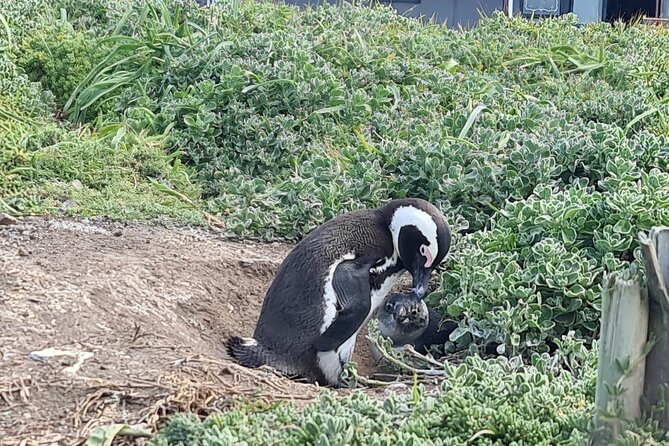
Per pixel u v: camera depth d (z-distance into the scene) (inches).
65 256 353.7
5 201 417.7
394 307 333.7
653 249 192.2
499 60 647.8
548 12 949.2
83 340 276.8
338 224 328.5
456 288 358.9
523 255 365.1
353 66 592.1
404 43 640.4
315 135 505.7
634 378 200.7
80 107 551.2
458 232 405.7
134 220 419.8
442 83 577.3
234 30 624.1
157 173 472.7
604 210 367.9
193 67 551.2
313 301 309.4
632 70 647.1
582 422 216.7
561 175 439.2
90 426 231.5
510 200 421.1
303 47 581.0
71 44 577.3
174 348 281.1
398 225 327.9
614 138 439.2
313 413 221.0
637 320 197.0
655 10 983.6
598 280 349.1
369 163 447.8
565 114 541.0
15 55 575.2
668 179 380.8
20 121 511.8
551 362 295.6
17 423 231.5
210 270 371.2
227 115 503.2
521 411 229.1
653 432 200.2
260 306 366.9
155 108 534.6
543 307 337.1
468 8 938.1
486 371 256.2
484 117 508.1
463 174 434.9
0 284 308.0
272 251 405.1
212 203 449.4
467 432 221.9
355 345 357.7
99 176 456.1
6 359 257.9
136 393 246.7
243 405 245.6
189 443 218.4
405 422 227.6
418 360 329.1
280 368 305.3
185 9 628.4
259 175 485.1
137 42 579.8
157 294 335.3
